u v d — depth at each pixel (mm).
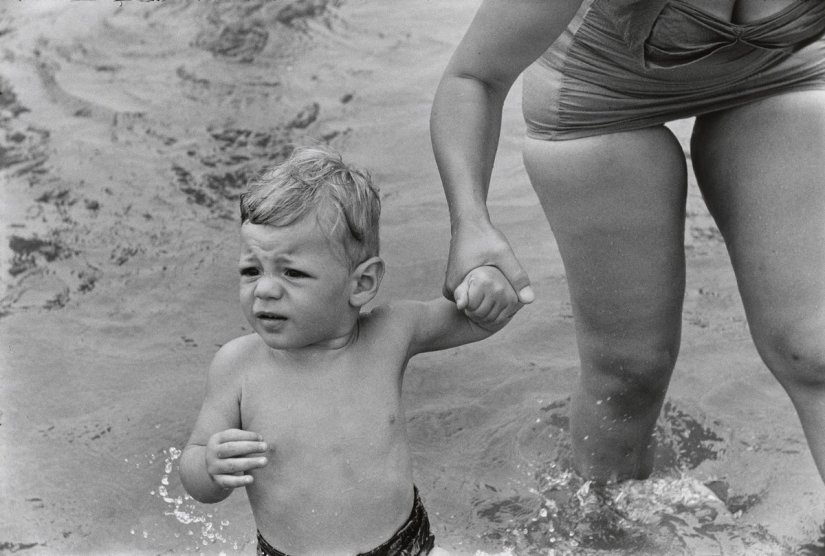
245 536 3549
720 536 3494
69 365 4410
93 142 6133
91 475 3820
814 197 2928
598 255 3164
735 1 2852
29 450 3936
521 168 5836
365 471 2811
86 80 6906
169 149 6062
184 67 7055
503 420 4105
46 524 3588
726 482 3766
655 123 3090
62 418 4113
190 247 5199
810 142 2924
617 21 2820
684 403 4164
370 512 2816
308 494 2793
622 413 3467
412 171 5750
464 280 2768
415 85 6715
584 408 3520
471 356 4488
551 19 2715
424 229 5219
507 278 2768
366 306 4656
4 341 4547
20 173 5836
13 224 5383
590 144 3076
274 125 6297
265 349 2873
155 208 5512
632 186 3090
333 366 2828
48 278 4980
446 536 3531
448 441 4012
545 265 5039
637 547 3459
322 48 7277
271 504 2818
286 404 2809
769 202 2963
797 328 2965
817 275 2936
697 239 5223
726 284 4895
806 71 2963
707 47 2816
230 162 5918
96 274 5004
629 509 3602
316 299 2715
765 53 2889
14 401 4191
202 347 4539
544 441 3986
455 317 2980
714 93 2984
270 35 7492
